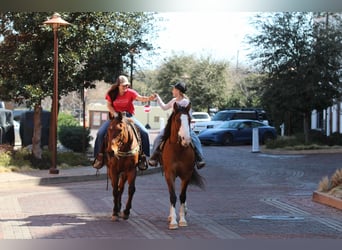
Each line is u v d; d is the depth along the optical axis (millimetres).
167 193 16328
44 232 10547
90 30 21922
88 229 10828
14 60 21078
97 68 22906
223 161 26453
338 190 14633
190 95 61812
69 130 27312
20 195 15570
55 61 19797
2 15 20953
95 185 18281
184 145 10531
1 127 26672
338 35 30391
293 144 31719
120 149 11219
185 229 10898
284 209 13664
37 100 21109
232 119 39906
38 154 21750
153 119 65188
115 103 11664
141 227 11047
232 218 12305
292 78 30578
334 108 37812
